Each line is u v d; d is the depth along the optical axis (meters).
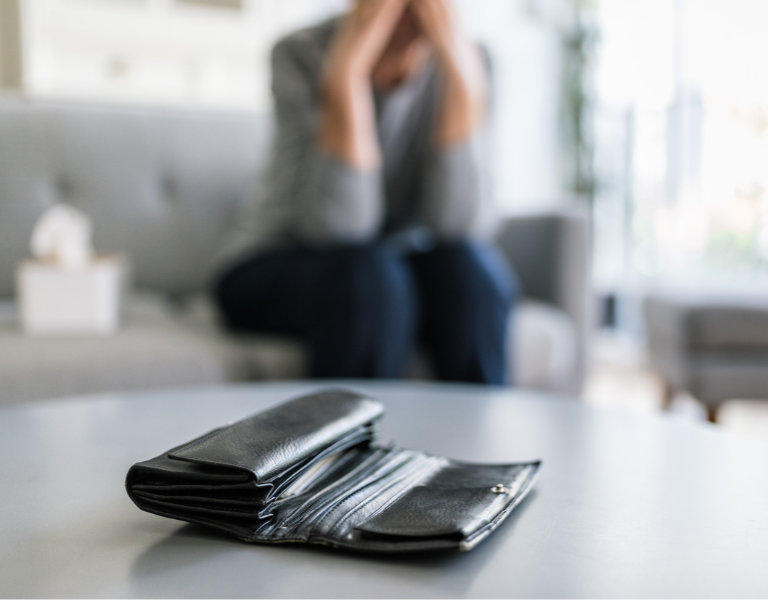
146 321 1.38
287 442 0.49
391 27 1.40
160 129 1.72
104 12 2.86
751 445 0.67
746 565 0.42
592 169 3.77
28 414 0.78
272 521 0.46
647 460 0.63
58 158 1.61
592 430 0.73
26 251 1.55
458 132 1.43
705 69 3.24
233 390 0.90
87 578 0.40
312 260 1.28
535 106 3.95
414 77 1.49
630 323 3.66
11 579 0.40
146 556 0.43
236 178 1.77
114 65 2.94
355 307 1.18
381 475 0.54
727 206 3.18
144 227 1.67
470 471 0.56
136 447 0.65
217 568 0.41
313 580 0.39
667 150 3.44
